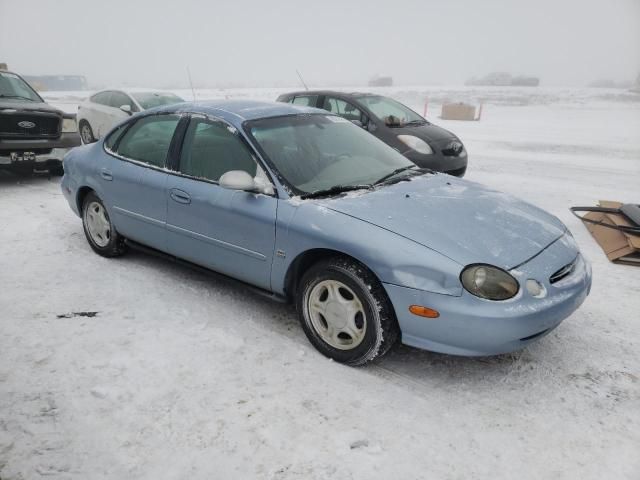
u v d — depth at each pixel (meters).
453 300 2.50
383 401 2.62
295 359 2.99
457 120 20.91
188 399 2.60
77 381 2.73
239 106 3.80
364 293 2.73
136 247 4.21
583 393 2.72
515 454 2.26
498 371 2.91
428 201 3.09
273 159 3.24
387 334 2.73
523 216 3.12
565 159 11.01
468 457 2.24
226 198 3.29
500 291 2.49
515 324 2.46
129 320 3.41
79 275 4.16
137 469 2.14
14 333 3.21
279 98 9.35
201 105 3.82
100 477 2.09
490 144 13.47
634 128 17.55
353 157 3.64
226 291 3.89
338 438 2.34
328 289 2.93
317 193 3.11
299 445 2.29
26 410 2.48
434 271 2.53
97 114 11.41
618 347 3.20
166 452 2.23
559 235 3.04
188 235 3.60
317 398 2.63
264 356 3.01
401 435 2.37
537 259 2.71
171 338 3.19
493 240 2.73
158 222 3.81
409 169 3.79
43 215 5.89
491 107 28.94
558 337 3.32
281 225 3.01
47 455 2.20
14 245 4.86
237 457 2.21
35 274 4.16
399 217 2.83
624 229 5.10
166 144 3.83
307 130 3.68
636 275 4.42
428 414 2.52
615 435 2.39
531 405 2.61
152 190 3.78
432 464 2.20
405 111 8.74
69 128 7.62
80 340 3.14
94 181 4.32
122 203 4.10
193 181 3.54
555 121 20.28
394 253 2.62
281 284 3.13
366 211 2.88
